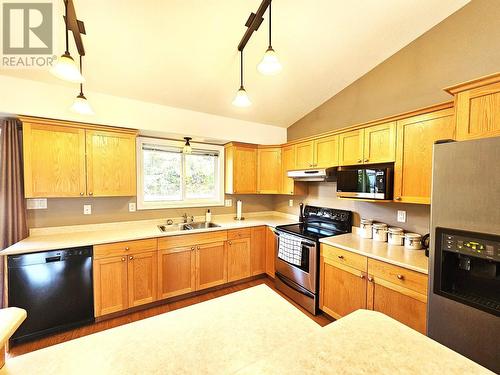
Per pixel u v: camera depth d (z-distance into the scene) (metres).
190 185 3.48
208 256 2.84
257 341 0.78
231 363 0.68
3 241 2.14
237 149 3.37
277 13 1.79
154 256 2.48
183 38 1.90
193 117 3.00
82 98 1.78
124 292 2.32
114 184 2.47
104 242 2.19
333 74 2.57
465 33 1.82
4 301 2.08
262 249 3.29
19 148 2.23
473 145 1.14
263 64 1.49
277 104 3.08
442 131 1.70
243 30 1.87
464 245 1.17
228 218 3.63
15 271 1.87
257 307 1.00
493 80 1.30
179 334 0.82
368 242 2.25
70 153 2.25
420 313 1.59
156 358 0.70
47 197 2.33
